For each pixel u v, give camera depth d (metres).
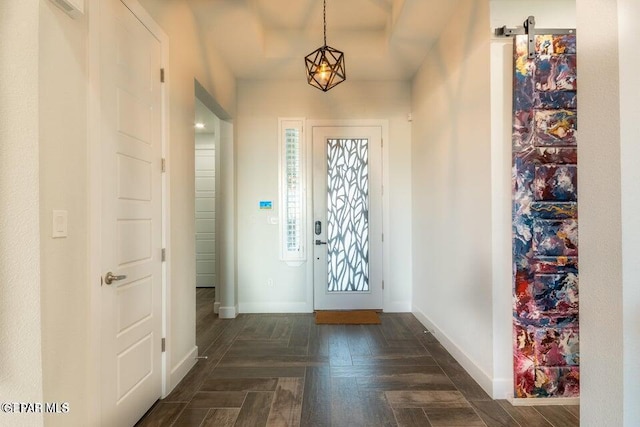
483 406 2.04
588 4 1.14
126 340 1.77
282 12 3.18
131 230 1.83
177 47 2.43
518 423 1.87
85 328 1.47
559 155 2.07
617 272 1.04
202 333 3.35
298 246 4.09
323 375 2.45
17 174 1.17
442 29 2.93
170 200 2.27
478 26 2.26
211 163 5.92
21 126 1.17
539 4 2.11
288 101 4.09
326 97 4.09
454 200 2.72
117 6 1.71
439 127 3.06
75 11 1.39
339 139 4.11
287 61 3.60
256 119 4.07
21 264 1.17
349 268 4.12
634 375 1.02
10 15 1.16
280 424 1.87
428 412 1.98
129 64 1.82
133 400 1.83
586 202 1.16
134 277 1.85
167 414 1.97
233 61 3.58
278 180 4.07
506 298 2.12
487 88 2.15
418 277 3.79
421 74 3.63
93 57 1.52
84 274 1.47
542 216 2.08
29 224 1.18
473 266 2.38
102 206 1.58
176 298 2.36
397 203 4.10
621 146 1.03
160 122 2.17
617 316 1.04
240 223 4.07
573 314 2.07
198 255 5.88
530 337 2.07
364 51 3.48
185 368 2.48
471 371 2.40
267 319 3.80
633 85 1.03
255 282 4.08
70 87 1.39
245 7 2.70
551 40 2.05
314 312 4.05
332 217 4.11
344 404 2.06
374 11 3.15
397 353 2.84
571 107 2.06
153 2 2.09
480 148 2.26
